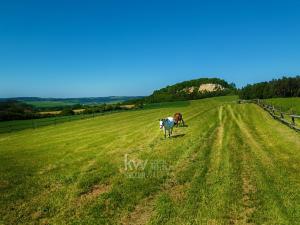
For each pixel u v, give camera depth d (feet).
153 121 134.10
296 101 214.28
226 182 41.34
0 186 46.06
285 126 92.58
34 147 81.92
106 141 82.89
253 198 35.42
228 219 30.86
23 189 43.86
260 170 46.29
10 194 41.83
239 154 57.47
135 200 37.09
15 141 100.22
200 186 40.32
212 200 35.45
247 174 44.70
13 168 57.11
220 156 56.49
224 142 69.97
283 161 51.31
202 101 367.86
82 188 42.65
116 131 105.91
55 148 77.30
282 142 67.31
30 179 48.83
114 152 66.03
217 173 45.73
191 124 108.68
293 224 29.04
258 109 168.14
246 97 368.89
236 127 95.35
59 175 50.01
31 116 265.95
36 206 37.04
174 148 65.41
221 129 91.81
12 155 71.15
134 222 31.73
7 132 136.05
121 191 40.32
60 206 36.68
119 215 33.42
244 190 38.37
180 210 33.32
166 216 32.09
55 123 165.07
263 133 81.51
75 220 32.60
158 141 76.43
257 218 30.58
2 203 38.73
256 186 39.45
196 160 53.93
